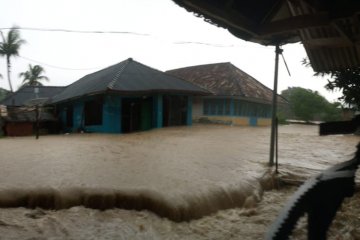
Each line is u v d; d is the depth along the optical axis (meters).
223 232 4.53
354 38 5.02
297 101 34.09
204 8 3.93
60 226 4.46
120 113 17.80
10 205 5.00
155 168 7.07
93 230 4.40
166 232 4.48
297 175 6.91
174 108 20.25
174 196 5.12
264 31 4.97
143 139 13.37
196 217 4.96
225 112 24.36
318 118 33.16
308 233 1.23
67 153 9.30
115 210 5.07
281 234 1.10
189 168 7.14
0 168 6.95
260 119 28.02
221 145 11.45
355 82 11.05
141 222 4.73
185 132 16.45
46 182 5.70
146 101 19.30
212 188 5.64
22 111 22.53
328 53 6.08
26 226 4.38
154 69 22.45
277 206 5.59
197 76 29.86
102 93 16.52
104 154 9.07
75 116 21.48
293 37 6.52
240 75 28.72
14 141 14.19
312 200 1.21
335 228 4.62
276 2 4.91
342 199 1.31
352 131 1.42
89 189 5.36
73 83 30.72
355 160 1.39
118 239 4.20
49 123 24.06
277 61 7.44
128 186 5.53
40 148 10.66
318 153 9.97
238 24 4.55
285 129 22.23
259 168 7.38
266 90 30.45
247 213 5.21
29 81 44.12
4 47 37.66
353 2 4.04
